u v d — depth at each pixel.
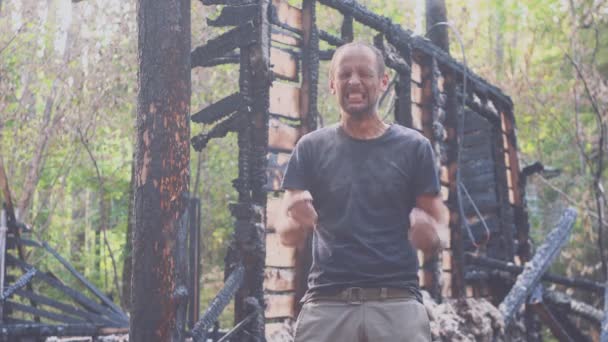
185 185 3.19
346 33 5.87
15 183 13.70
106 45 12.22
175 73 3.18
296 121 5.30
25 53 12.77
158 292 3.07
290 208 1.88
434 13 9.35
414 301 2.02
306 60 5.31
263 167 4.52
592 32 16.19
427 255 1.85
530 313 8.73
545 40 16.70
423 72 7.45
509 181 10.30
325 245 2.07
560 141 17.03
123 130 13.16
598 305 12.85
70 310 7.76
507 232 9.54
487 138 9.81
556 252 8.34
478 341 6.86
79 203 16.86
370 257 2.01
